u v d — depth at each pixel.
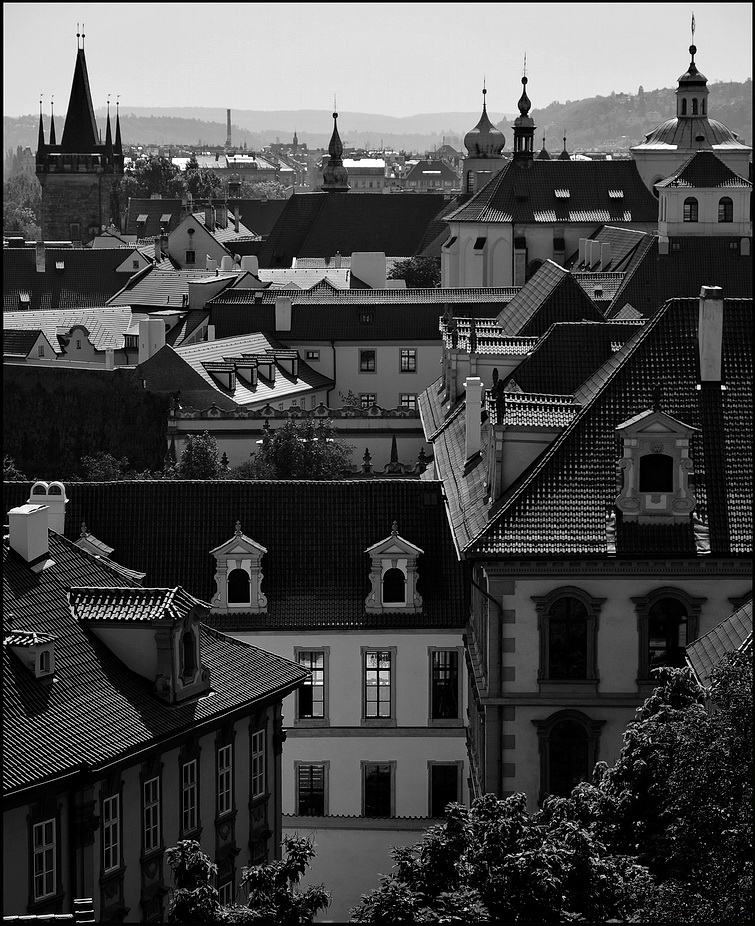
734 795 58.94
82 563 74.69
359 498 104.75
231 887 73.56
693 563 83.50
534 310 136.38
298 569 102.62
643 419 83.50
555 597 83.81
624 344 106.00
